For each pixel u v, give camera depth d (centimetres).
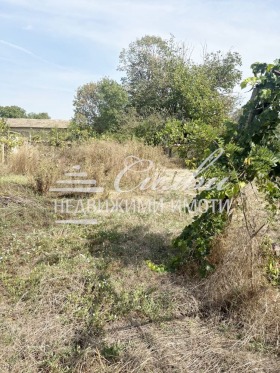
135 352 250
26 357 246
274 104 308
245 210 343
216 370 236
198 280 345
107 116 2675
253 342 265
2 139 923
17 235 453
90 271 356
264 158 290
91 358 246
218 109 1576
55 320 284
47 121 3703
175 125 394
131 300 313
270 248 349
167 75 1981
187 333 276
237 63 2009
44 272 351
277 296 299
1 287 334
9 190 655
